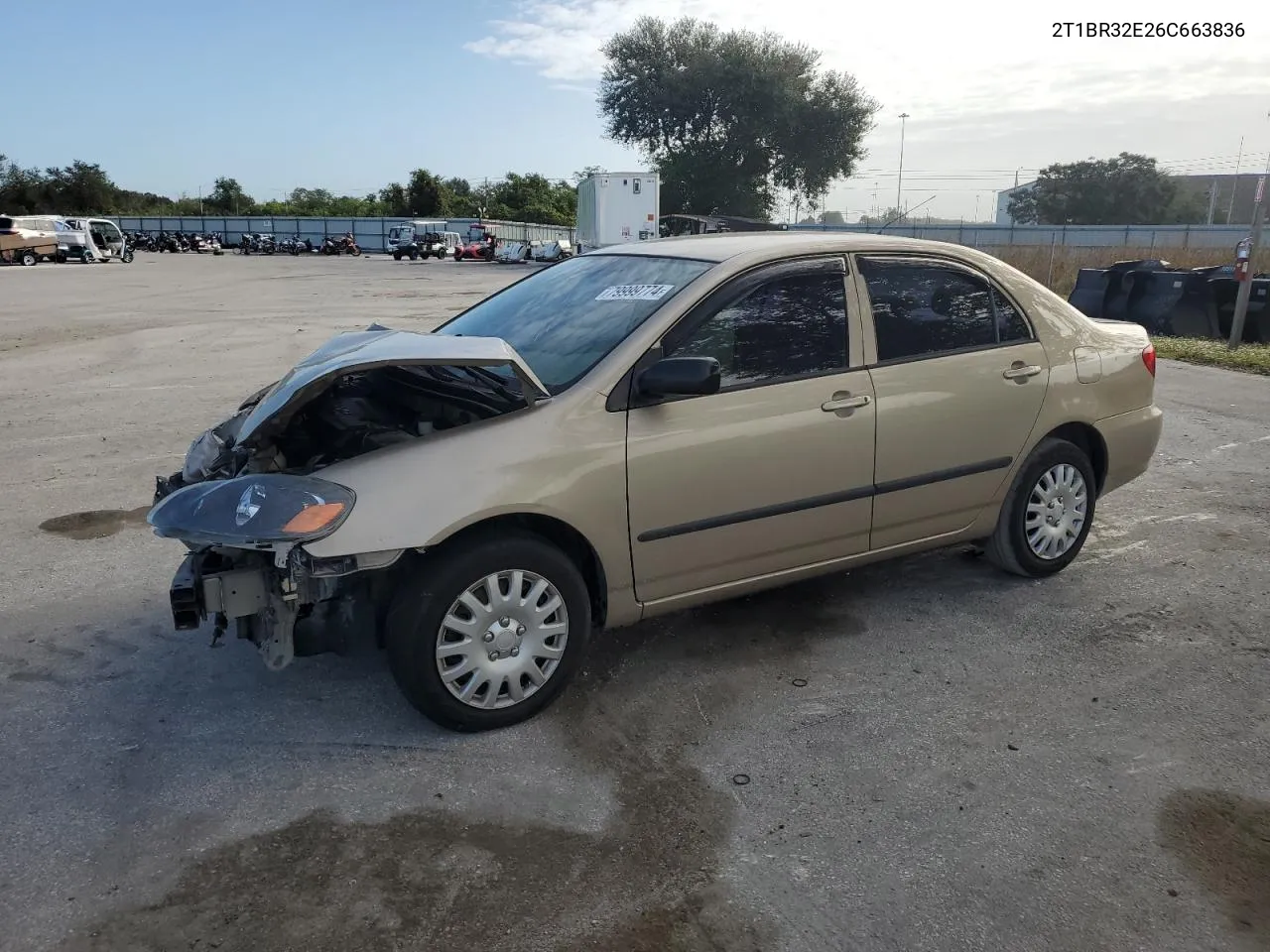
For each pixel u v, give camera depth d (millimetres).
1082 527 4871
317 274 38469
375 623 3389
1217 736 3461
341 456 3402
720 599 3920
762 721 3553
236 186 112250
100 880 2697
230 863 2770
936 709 3641
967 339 4332
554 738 3434
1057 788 3145
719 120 52688
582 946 2467
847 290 4016
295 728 3482
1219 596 4680
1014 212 71250
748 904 2615
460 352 3283
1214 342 12812
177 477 3750
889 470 4086
